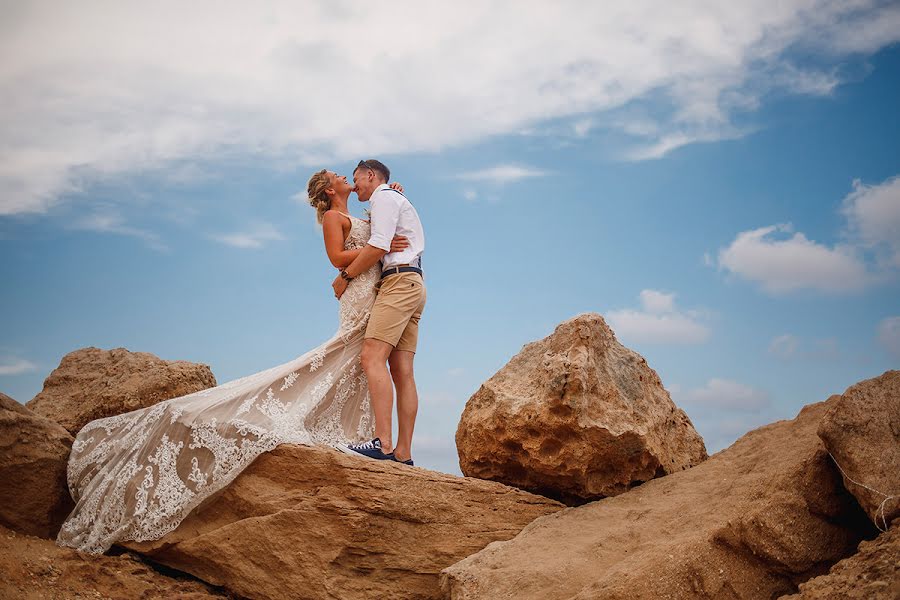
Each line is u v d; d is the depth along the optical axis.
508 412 6.65
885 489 4.84
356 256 7.12
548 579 5.45
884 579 4.38
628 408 6.61
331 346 7.07
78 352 8.18
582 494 6.57
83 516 6.53
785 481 5.27
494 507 6.48
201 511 6.49
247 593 6.17
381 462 6.47
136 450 6.69
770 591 5.05
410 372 7.29
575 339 6.79
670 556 5.12
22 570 5.88
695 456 7.10
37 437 6.76
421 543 6.27
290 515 6.17
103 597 5.89
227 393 6.81
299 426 6.68
